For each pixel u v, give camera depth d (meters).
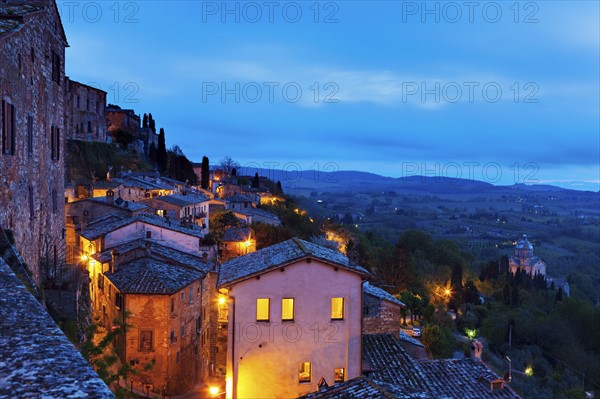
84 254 38.06
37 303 4.68
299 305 23.23
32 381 2.88
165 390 29.94
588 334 84.12
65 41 26.94
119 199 51.69
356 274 23.69
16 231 17.28
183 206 61.41
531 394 48.38
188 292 33.66
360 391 14.16
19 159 17.80
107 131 97.12
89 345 11.94
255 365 22.91
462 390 22.84
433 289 87.31
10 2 21.48
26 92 18.94
